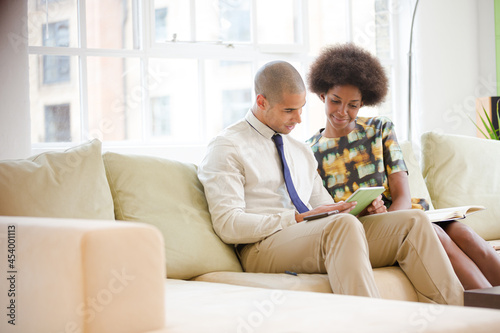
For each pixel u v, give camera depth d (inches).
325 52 106.7
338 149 105.3
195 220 88.0
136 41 149.7
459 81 184.7
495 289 62.2
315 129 169.8
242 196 88.5
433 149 122.7
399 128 182.7
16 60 121.3
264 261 84.4
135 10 149.6
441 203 119.6
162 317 46.5
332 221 73.9
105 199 82.2
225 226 85.9
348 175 103.6
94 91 145.0
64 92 142.6
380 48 181.9
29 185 74.9
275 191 92.5
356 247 71.0
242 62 160.1
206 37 156.6
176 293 64.9
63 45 142.9
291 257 80.2
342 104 102.6
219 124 158.4
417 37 180.2
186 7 153.7
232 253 89.3
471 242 87.4
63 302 44.8
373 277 71.3
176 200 88.5
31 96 139.6
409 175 116.0
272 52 162.9
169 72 152.2
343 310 48.9
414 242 79.2
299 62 167.0
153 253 46.2
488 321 44.7
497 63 187.5
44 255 46.8
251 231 84.3
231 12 159.2
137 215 85.0
